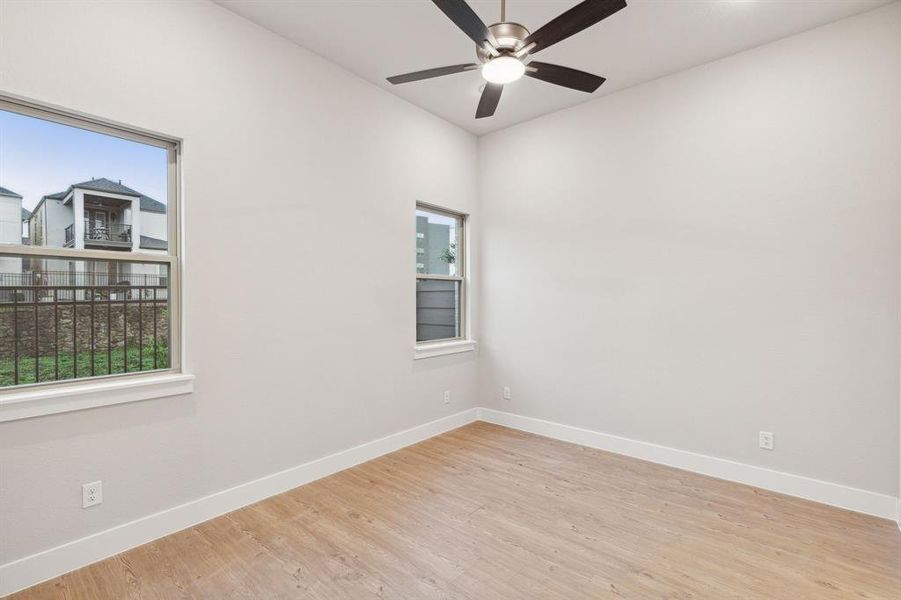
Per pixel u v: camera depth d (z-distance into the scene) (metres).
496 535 2.33
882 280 2.52
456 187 4.22
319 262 3.03
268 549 2.19
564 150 3.87
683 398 3.24
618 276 3.56
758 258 2.92
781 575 2.00
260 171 2.69
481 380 4.47
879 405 2.53
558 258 3.92
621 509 2.62
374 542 2.26
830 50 2.65
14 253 1.91
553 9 2.54
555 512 2.59
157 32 2.25
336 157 3.14
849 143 2.60
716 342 3.09
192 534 2.32
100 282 2.16
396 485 2.95
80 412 2.02
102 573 1.98
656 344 3.37
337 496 2.78
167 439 2.30
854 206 2.60
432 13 2.57
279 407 2.81
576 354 3.81
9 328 1.92
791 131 2.79
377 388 3.46
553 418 3.97
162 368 2.36
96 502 2.06
